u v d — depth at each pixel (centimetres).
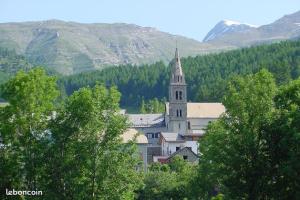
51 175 7381
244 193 7581
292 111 7238
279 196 7331
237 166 7569
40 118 7525
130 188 7381
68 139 7488
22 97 7369
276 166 7412
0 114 7456
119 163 7288
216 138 7888
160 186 12731
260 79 7806
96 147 7362
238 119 7725
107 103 7538
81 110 7444
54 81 7644
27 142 7394
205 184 10431
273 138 7462
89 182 7262
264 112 7644
